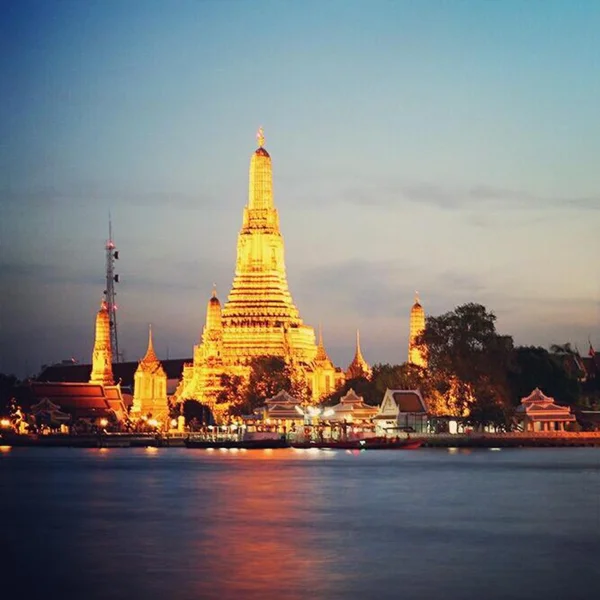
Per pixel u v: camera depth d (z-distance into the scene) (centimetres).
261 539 9206
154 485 14262
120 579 7556
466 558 8294
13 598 7031
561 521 10250
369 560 8212
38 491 13550
